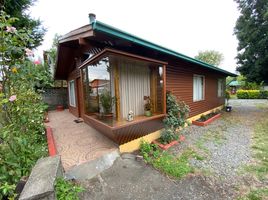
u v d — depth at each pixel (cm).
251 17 1009
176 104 486
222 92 1166
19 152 254
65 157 333
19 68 247
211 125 697
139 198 247
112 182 281
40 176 198
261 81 1200
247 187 273
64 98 1166
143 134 438
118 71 391
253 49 1030
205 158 380
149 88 471
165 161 349
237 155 395
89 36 331
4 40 221
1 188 184
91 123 491
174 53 486
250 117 867
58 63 787
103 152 355
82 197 241
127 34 333
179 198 247
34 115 350
